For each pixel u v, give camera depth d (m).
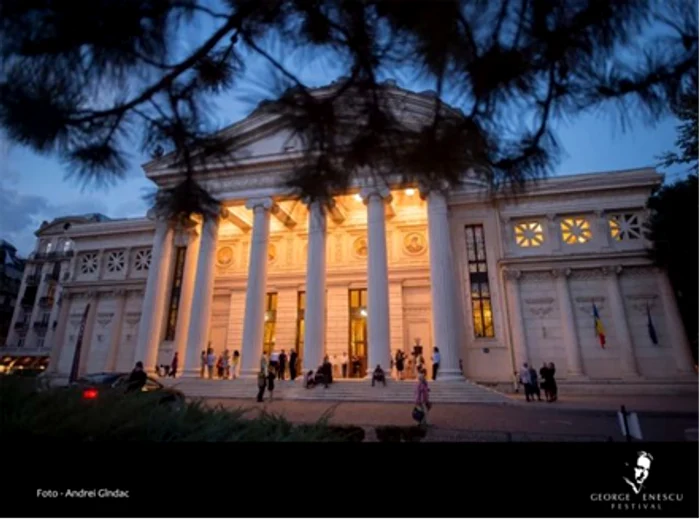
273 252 29.92
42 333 42.94
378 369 18.81
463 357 23.33
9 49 2.70
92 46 2.84
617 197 24.48
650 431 10.07
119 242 33.53
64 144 3.01
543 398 19.38
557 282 23.81
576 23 2.71
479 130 3.21
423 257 27.34
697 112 4.98
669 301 22.16
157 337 24.59
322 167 3.42
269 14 3.09
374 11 2.88
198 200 3.75
